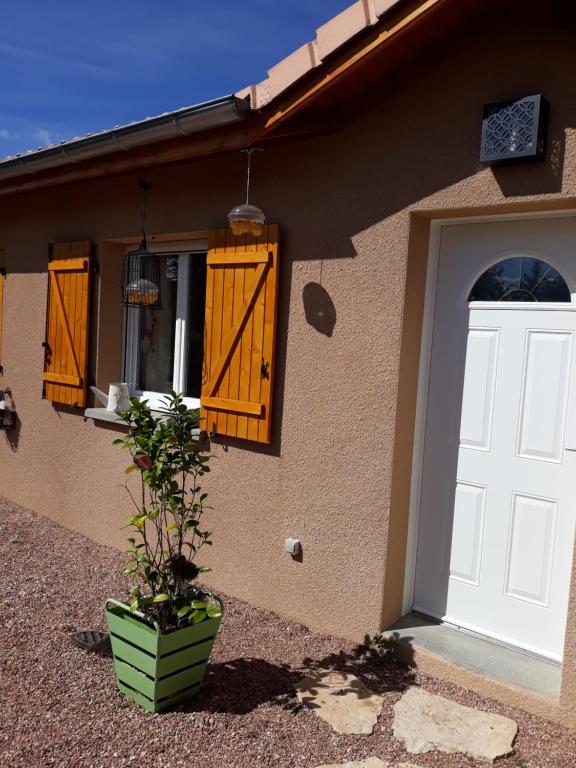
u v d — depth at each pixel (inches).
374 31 120.6
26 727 113.7
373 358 143.3
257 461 167.6
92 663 137.3
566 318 126.6
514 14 121.5
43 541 220.1
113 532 214.2
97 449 219.9
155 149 168.9
